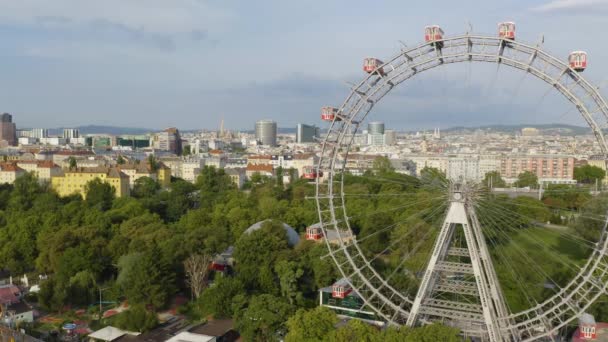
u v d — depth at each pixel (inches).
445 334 4148.6
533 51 4434.1
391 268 6722.4
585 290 4352.9
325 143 5049.2
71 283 6481.3
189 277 6988.2
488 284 4512.8
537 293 5703.7
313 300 6304.1
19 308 6063.0
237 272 7012.8
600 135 4242.1
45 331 5703.7
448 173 4566.9
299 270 6318.9
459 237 6314.0
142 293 6166.3
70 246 7372.1
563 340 4877.0
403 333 4271.7
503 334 4372.5
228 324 5669.3
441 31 4694.9
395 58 4800.7
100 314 6141.7
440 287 4827.8
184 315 6200.8
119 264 6943.9
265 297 5447.8
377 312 4751.5
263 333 5226.4
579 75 4286.4
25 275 7455.7
